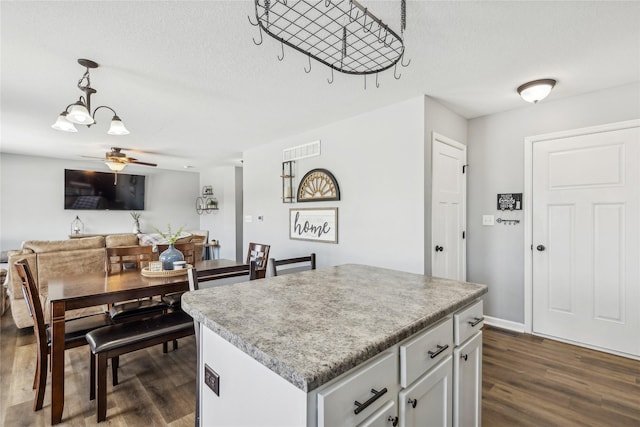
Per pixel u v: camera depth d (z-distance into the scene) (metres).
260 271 2.94
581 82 2.47
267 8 1.36
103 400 1.80
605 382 2.17
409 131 2.83
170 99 2.81
